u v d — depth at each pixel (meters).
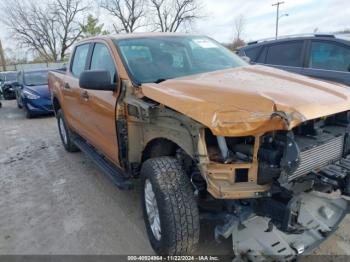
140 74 3.29
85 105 4.29
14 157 6.31
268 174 2.23
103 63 3.87
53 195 4.37
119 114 3.29
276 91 2.48
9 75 17.95
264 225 2.56
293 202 2.23
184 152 2.77
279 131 2.23
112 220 3.62
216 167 2.29
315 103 2.33
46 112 10.66
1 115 12.21
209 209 2.70
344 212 2.86
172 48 3.75
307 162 2.35
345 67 5.39
